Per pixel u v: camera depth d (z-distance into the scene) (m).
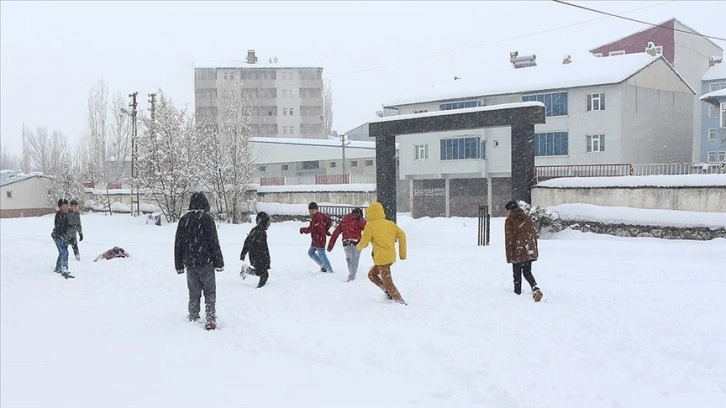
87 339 7.80
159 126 31.52
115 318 9.09
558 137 43.12
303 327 8.01
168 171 31.08
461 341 7.09
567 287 10.43
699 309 8.40
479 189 47.12
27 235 27.19
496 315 8.34
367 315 8.64
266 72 80.19
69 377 6.22
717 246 15.62
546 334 7.29
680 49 44.97
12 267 15.70
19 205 57.47
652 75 41.97
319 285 11.27
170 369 6.39
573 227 21.00
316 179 43.81
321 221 12.97
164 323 8.62
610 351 6.54
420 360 6.45
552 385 5.52
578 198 22.78
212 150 32.28
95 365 6.62
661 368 5.92
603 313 8.27
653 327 7.45
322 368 6.30
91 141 62.62
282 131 81.00
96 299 10.80
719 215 18.34
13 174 73.19
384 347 6.95
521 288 9.95
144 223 30.36
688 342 6.75
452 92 47.44
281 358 6.73
